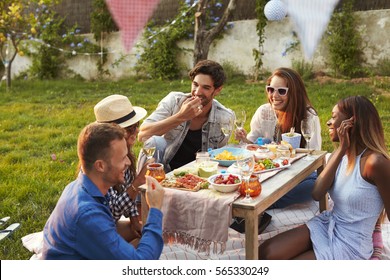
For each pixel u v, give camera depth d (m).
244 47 10.91
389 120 6.76
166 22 11.45
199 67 3.42
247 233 2.41
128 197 2.87
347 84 9.13
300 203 3.65
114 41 12.16
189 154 3.71
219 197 2.45
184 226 2.54
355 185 2.62
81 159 2.10
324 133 6.30
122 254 2.02
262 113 3.88
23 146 6.17
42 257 2.12
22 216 3.92
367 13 9.58
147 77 11.92
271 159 3.10
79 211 1.99
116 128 2.12
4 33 11.04
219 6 11.08
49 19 12.19
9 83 11.09
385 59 9.48
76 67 12.82
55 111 8.41
